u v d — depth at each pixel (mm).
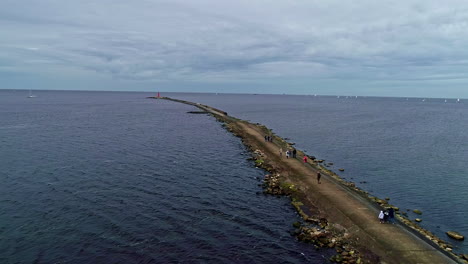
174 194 31688
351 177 41719
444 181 39938
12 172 37312
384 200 32781
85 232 23469
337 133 82000
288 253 21625
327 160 51531
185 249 21594
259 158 48094
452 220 28422
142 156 47438
